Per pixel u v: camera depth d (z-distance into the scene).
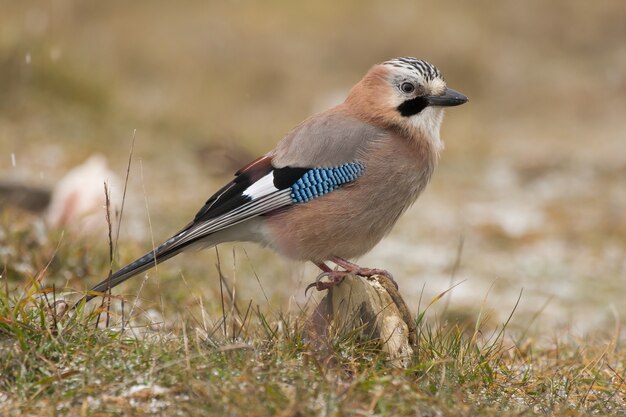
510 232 15.25
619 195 17.69
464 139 21.83
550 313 11.47
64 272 9.28
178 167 17.55
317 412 5.20
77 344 6.04
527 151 20.94
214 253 12.30
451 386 5.89
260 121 21.97
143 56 24.45
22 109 18.67
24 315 6.25
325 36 26.12
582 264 13.90
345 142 7.70
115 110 19.84
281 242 7.82
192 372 5.55
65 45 21.95
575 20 28.19
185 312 8.77
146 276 7.36
